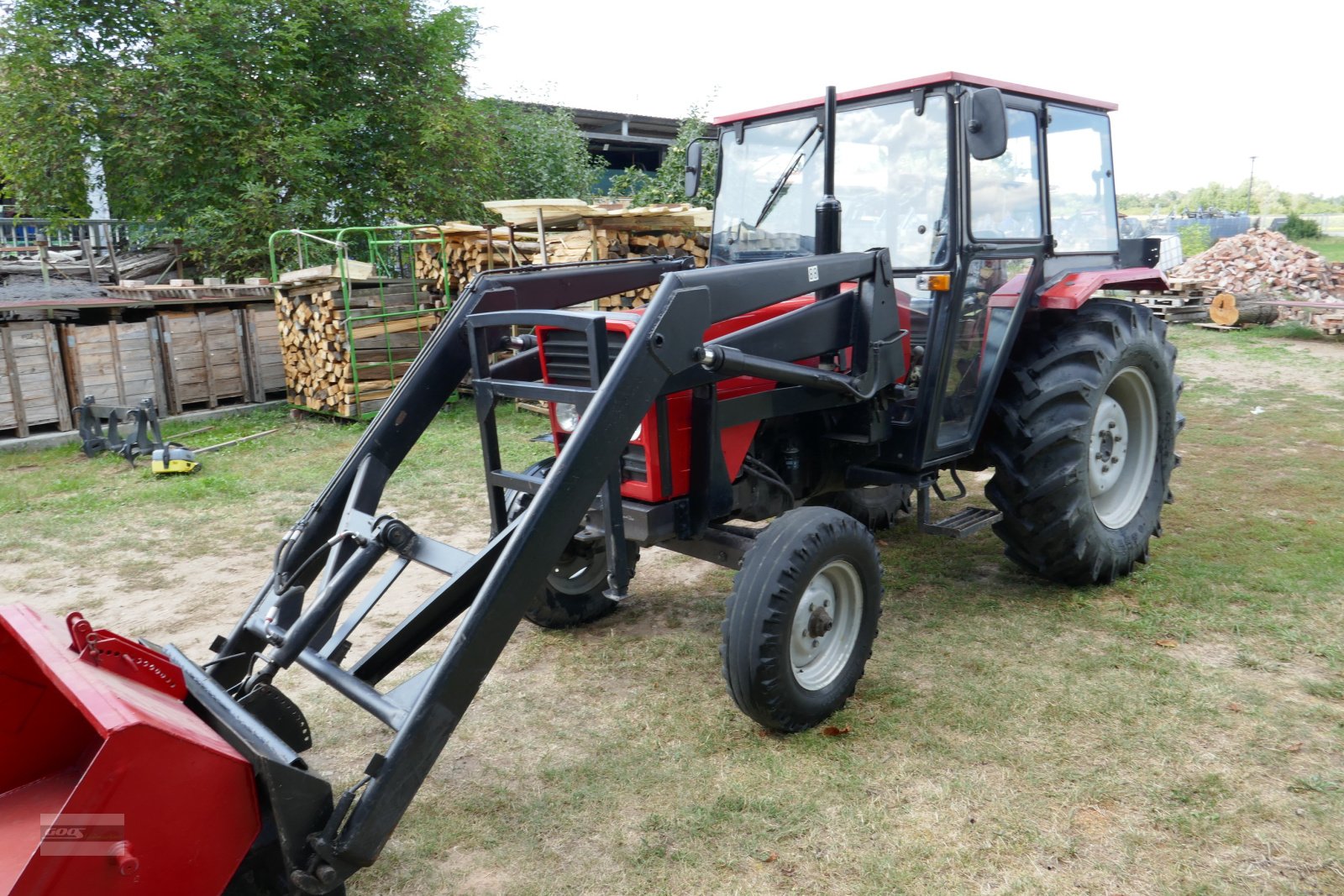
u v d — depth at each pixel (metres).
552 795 2.82
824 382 3.29
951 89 3.56
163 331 8.82
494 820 2.72
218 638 2.94
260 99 11.64
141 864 1.76
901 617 4.02
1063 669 3.49
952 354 3.72
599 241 7.91
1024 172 4.02
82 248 11.58
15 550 5.24
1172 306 13.08
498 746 3.12
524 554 2.41
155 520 5.75
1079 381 3.89
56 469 7.14
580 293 3.82
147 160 11.32
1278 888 2.33
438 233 10.43
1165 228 27.70
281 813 1.99
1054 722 3.12
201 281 12.09
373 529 2.82
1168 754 2.91
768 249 4.16
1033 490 3.95
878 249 3.47
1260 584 4.17
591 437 2.54
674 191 13.12
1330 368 9.66
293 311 8.78
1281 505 5.30
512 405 8.77
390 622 4.21
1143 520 4.40
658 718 3.27
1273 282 14.34
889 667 3.56
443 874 2.49
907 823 2.63
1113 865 2.43
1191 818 2.60
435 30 13.19
